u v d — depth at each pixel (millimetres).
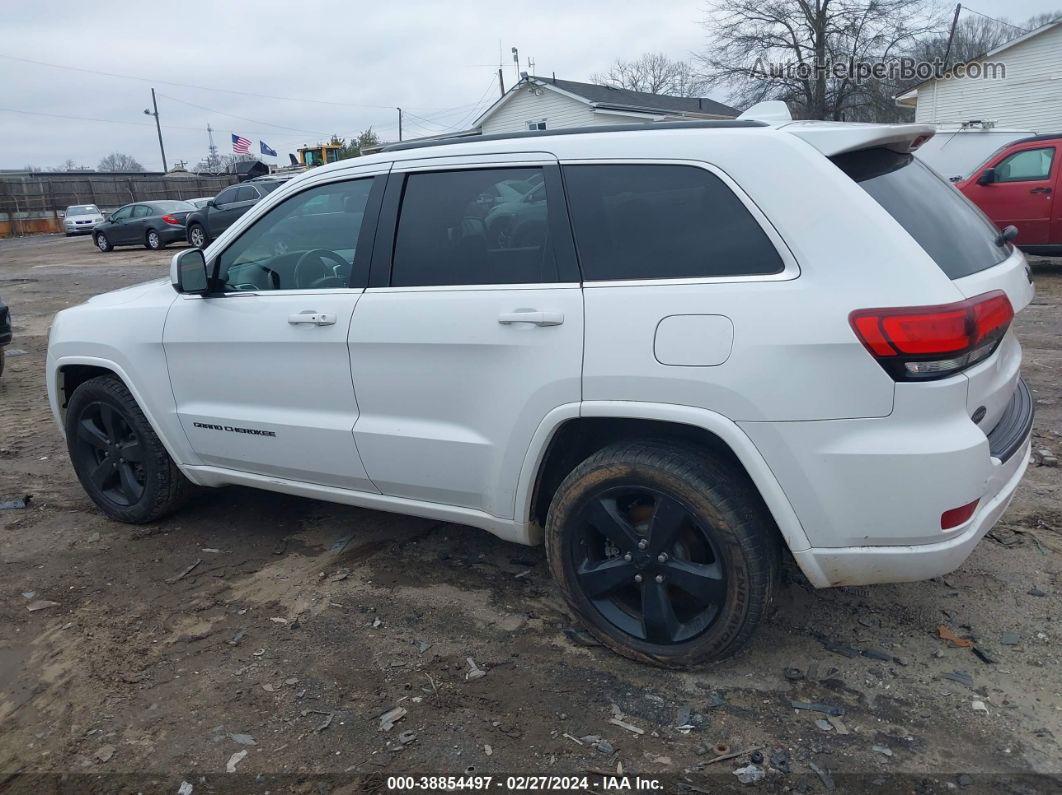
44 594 3746
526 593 3576
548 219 2959
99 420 4473
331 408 3486
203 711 2883
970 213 3098
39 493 4984
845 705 2754
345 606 3537
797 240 2553
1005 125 25125
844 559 2609
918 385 2424
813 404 2490
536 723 2744
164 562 4020
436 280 3191
